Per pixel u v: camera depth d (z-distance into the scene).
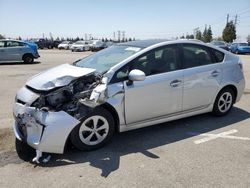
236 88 6.23
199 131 5.41
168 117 5.27
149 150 4.59
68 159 4.25
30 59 18.77
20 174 3.84
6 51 17.73
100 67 4.92
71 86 4.29
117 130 4.78
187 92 5.36
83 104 4.27
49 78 4.48
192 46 5.57
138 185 3.60
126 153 4.47
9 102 7.45
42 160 4.18
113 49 5.49
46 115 4.04
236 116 6.30
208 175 3.84
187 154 4.45
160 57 5.10
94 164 4.11
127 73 4.68
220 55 6.01
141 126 4.97
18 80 11.07
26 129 4.22
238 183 3.67
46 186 3.58
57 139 4.06
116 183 3.64
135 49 5.08
